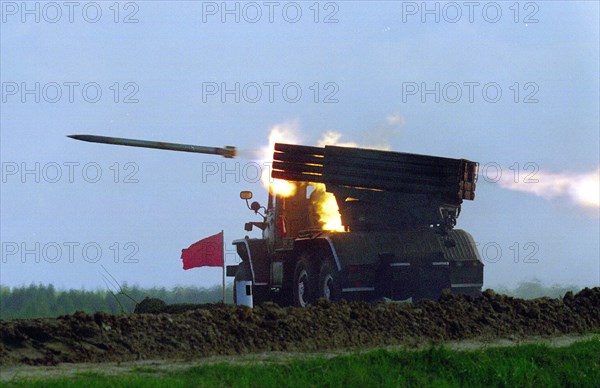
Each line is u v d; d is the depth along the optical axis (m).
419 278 82.12
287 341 54.69
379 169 83.12
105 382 41.53
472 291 83.81
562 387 52.91
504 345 58.75
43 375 43.91
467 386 49.50
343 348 55.47
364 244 81.75
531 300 69.44
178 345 51.38
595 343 59.19
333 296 81.69
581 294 72.38
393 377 47.62
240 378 43.97
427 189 81.94
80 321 51.50
